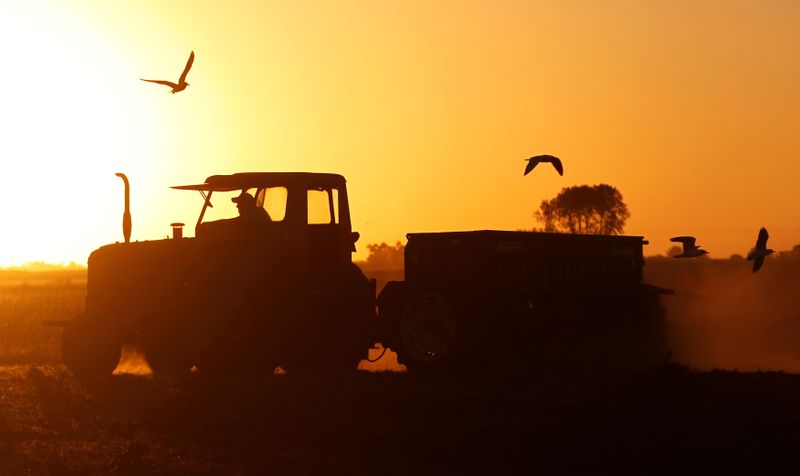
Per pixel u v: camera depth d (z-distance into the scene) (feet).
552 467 87.81
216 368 140.26
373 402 110.01
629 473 85.87
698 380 113.29
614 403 106.11
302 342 146.41
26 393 120.26
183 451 92.43
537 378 124.36
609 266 153.69
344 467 87.04
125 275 146.61
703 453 88.38
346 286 150.51
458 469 87.04
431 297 140.15
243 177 145.89
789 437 91.50
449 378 127.34
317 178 148.36
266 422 102.83
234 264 143.23
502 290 138.10
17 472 85.15
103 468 86.53
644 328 152.87
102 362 141.18
